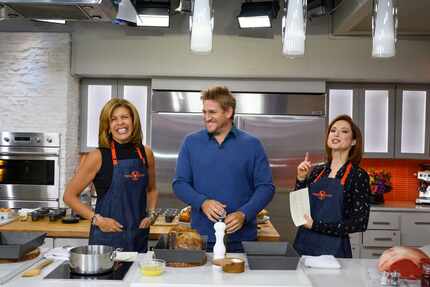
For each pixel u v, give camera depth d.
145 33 5.24
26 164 5.24
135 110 2.87
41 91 5.23
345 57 5.21
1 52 5.25
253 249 2.33
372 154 5.58
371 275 2.15
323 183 2.78
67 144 5.27
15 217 4.07
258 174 2.80
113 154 2.82
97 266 2.01
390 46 2.34
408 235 5.22
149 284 1.87
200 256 2.16
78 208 2.79
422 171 5.61
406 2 4.03
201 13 2.42
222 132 2.82
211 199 2.72
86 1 2.44
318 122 5.32
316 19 5.22
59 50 5.22
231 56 5.21
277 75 5.22
